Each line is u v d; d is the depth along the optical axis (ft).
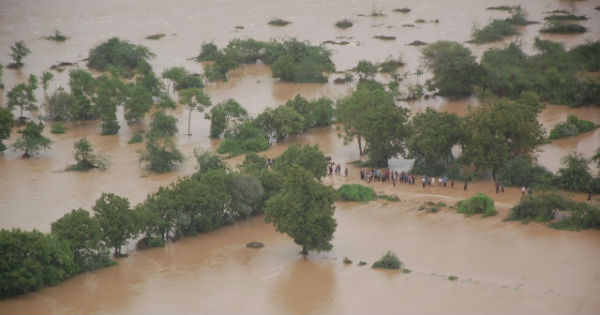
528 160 528.63
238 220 474.08
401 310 344.69
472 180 529.45
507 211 467.11
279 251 423.23
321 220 404.36
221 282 382.22
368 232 445.78
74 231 393.50
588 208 437.58
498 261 394.93
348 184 511.81
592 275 372.38
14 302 357.20
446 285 368.89
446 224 452.76
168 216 437.17
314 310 348.79
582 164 503.20
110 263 403.54
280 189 488.02
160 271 397.19
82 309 351.87
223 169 522.06
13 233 372.38
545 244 413.39
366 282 376.89
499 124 522.47
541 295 353.51
